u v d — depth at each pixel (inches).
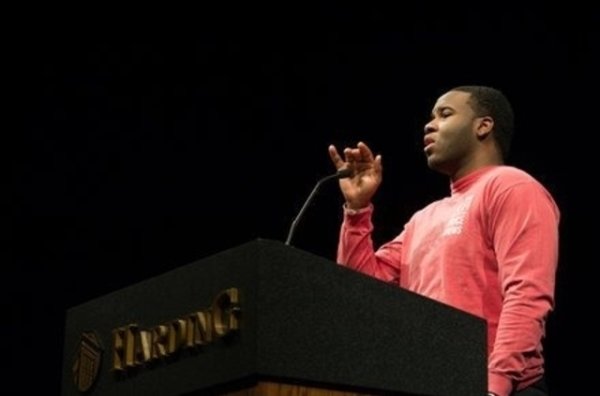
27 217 546.6
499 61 523.8
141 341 167.8
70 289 550.0
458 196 255.4
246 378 150.4
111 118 547.2
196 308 160.9
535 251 227.6
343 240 260.8
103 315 178.7
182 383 159.6
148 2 540.1
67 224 548.7
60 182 547.5
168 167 550.0
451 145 263.0
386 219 530.3
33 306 547.8
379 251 266.5
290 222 543.5
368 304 160.1
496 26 522.9
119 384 171.5
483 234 240.5
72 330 185.8
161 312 167.0
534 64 519.8
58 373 544.1
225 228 548.1
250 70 550.3
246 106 550.3
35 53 537.3
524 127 522.0
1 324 544.1
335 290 157.4
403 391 161.0
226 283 156.6
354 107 542.9
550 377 523.8
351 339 157.2
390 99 538.3
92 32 539.8
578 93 517.3
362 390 157.9
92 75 543.5
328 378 153.9
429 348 165.2
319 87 546.6
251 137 550.3
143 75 547.2
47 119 543.5
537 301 221.1
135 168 549.3
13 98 539.5
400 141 534.9
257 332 149.7
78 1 534.3
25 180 545.3
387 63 538.6
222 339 154.6
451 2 527.8
